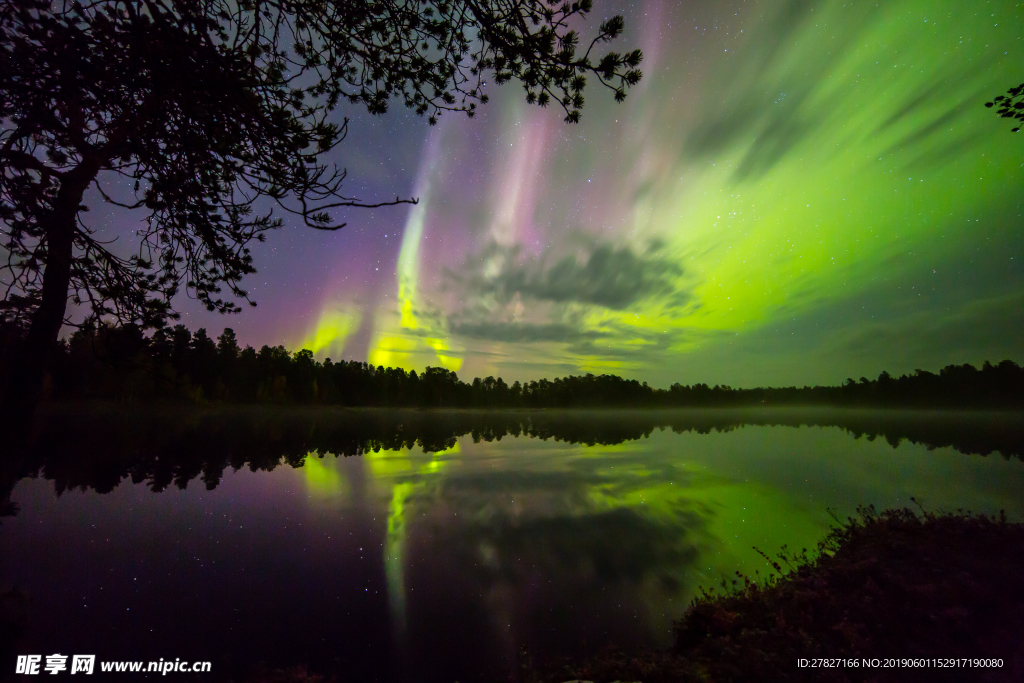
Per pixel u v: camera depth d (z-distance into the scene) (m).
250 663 6.79
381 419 90.69
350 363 123.69
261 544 13.05
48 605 8.20
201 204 3.49
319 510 17.88
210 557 11.63
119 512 15.97
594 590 10.33
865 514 7.09
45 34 2.59
